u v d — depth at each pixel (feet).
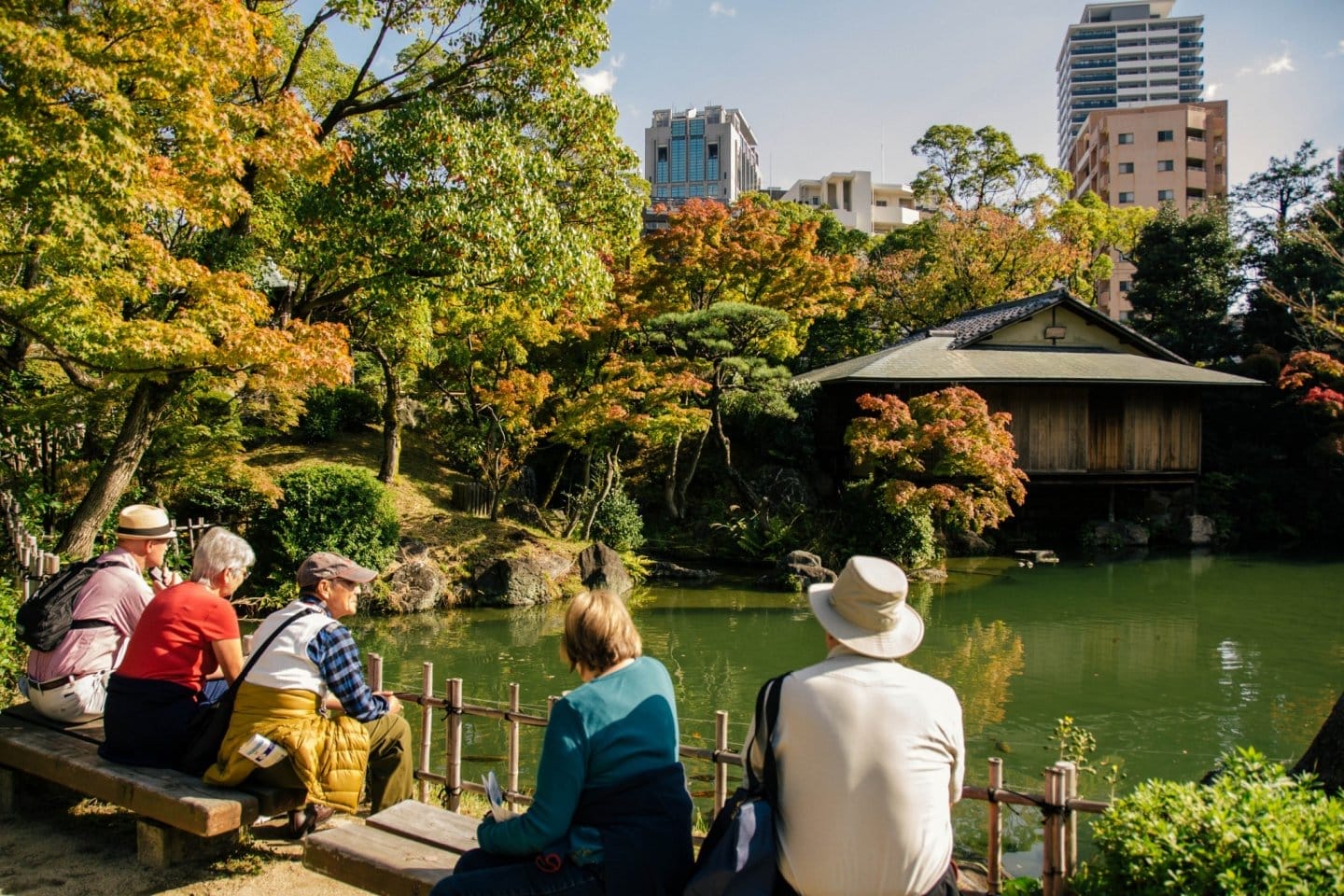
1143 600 58.39
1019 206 132.46
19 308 27.94
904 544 69.10
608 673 9.48
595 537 67.62
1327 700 36.83
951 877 8.60
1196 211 117.50
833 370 89.56
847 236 129.08
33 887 12.62
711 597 60.03
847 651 8.81
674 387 63.16
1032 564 72.33
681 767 9.44
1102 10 430.61
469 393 64.90
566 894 8.78
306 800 13.23
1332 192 105.81
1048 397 81.30
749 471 83.25
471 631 49.14
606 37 36.60
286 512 50.72
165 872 13.17
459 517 63.57
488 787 10.31
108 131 23.08
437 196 32.78
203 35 25.70
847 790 8.06
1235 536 84.89
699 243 73.31
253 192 35.22
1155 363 85.15
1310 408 87.86
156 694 13.29
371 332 53.47
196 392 41.91
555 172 36.09
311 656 12.59
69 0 26.00
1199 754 30.30
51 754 13.69
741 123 423.64
